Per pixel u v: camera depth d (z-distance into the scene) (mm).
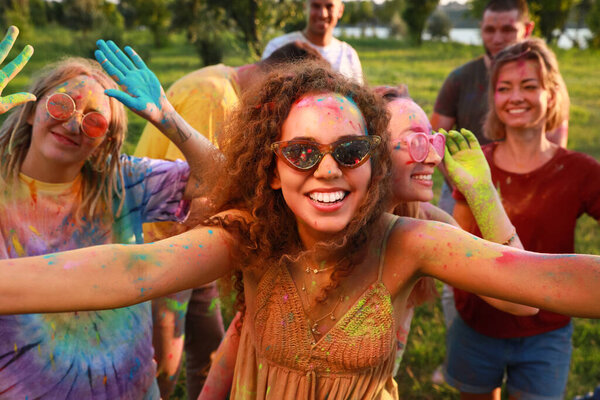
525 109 3025
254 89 1765
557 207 2996
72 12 30781
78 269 1427
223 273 1740
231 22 17312
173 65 21906
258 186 1694
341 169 1579
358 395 1768
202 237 1668
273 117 1641
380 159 1696
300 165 1572
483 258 1581
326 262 1733
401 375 4031
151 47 33156
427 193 2127
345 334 1715
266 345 1777
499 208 2199
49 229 2209
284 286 1745
